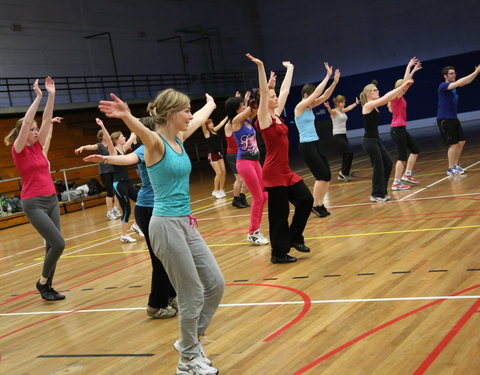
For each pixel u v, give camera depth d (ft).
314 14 85.46
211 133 35.96
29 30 58.85
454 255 14.99
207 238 23.32
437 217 20.13
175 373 10.22
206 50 80.53
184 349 9.85
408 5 78.18
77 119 60.80
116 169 24.98
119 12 68.80
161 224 9.65
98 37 65.82
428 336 9.99
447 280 12.99
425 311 11.23
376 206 24.20
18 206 41.70
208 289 10.14
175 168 9.60
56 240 16.30
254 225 20.38
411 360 9.15
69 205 43.65
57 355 12.17
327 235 20.03
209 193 40.27
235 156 30.17
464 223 18.56
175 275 9.72
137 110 69.15
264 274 16.20
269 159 16.99
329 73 21.38
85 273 20.40
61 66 61.57
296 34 87.35
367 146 25.02
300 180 17.38
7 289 19.84
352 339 10.43
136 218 13.74
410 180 28.68
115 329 13.39
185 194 9.88
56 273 21.21
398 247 16.79
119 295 16.56
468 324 10.21
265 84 16.22
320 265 16.19
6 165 51.55
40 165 16.24
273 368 9.74
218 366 10.19
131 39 69.97
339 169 42.68
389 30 80.07
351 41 83.15
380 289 13.12
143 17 71.77
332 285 14.07
